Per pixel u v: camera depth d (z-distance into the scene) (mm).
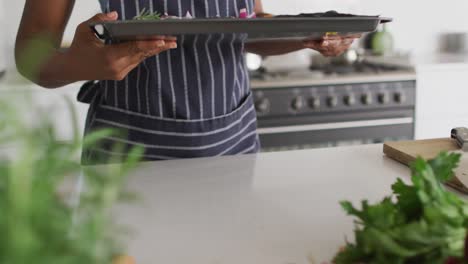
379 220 490
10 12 2459
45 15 1147
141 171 997
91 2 2594
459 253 462
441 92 2572
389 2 2992
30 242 255
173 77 1188
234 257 634
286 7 2846
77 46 1059
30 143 273
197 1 1258
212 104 1216
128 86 1196
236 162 1052
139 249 659
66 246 273
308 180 926
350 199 825
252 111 1327
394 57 2717
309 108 2416
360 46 2965
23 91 271
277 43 1426
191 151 1210
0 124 262
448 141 1096
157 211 787
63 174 297
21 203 264
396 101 2514
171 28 997
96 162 1130
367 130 2490
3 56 2344
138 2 1234
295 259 625
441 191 500
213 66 1209
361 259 506
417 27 3061
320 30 1069
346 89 2445
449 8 3072
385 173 960
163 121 1190
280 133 2396
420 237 467
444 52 3109
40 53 302
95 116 1229
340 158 1068
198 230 716
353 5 2939
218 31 1013
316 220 741
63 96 297
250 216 763
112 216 314
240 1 1312
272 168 1007
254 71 2607
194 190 886
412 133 2566
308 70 2654
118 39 1086
